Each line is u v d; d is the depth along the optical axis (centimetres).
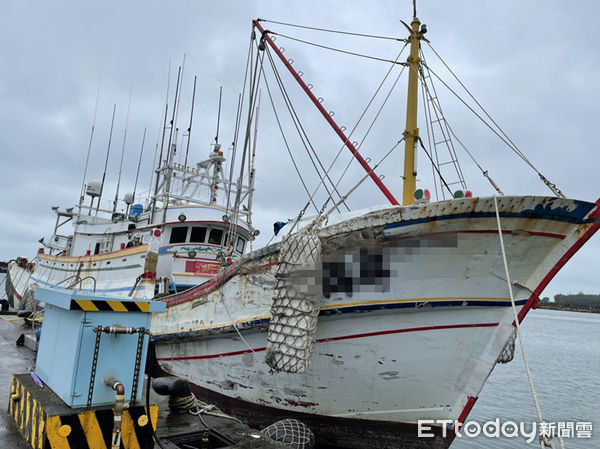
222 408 655
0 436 358
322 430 565
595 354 3172
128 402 333
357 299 492
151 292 910
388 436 537
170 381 482
